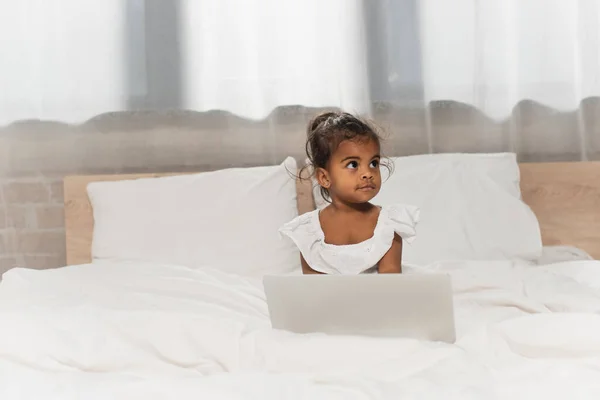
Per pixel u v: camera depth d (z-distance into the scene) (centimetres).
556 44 252
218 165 258
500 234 218
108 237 226
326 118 158
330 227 156
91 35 256
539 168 248
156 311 128
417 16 254
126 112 257
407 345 115
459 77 254
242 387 99
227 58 255
